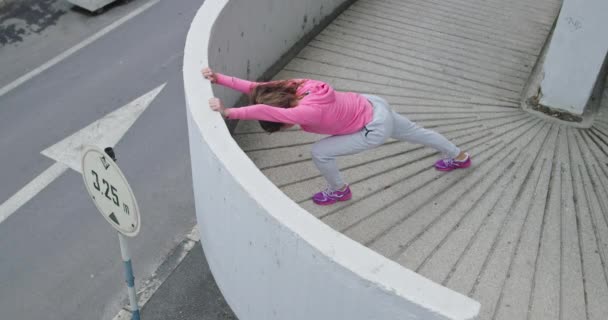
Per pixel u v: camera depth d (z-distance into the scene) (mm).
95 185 3711
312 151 4191
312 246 2957
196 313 5191
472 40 7004
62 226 6379
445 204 4613
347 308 3029
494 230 4387
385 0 7863
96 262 5938
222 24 4816
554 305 3846
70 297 5598
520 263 4133
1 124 7977
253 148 5188
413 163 5031
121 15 10484
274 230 3182
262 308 3893
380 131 4039
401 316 2775
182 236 6137
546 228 4410
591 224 4457
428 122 5516
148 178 6887
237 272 3988
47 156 7348
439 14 7574
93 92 8508
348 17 7359
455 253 4207
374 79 6145
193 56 4359
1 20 10469
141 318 5188
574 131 5516
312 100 3795
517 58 6699
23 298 5613
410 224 4441
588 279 4035
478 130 5445
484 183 4809
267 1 5578
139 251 6004
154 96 8328
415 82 6145
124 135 7598
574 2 5129
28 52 9609
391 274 2799
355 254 2908
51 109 8203
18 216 6527
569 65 5434
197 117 3797
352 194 4699
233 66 5188
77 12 10602
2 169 7184
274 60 6109
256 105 3764
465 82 6195
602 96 6109
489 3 7992
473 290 3936
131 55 9352
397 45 6797
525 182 4832
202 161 3838
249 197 3260
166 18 10336
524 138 5367
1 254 6059
